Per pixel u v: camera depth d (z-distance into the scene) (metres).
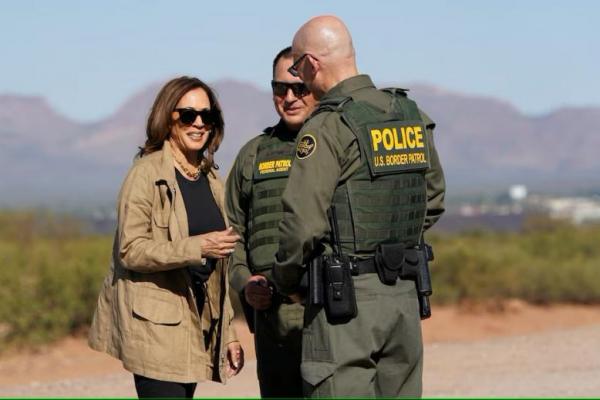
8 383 13.30
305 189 5.28
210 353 6.01
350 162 5.40
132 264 5.61
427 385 10.83
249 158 6.79
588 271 23.61
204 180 6.09
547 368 12.01
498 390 10.22
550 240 29.44
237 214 6.87
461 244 23.86
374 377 5.59
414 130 5.64
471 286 22.14
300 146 5.37
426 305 5.79
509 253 24.58
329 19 5.64
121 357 5.69
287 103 6.67
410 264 5.56
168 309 5.68
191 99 5.90
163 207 5.80
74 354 15.84
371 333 5.42
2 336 15.98
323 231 5.30
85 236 28.91
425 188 5.75
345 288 5.38
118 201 5.79
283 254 5.36
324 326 5.43
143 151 5.99
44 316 16.39
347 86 5.58
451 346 14.73
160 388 5.64
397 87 5.80
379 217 5.44
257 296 6.57
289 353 6.61
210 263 5.94
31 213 30.28
